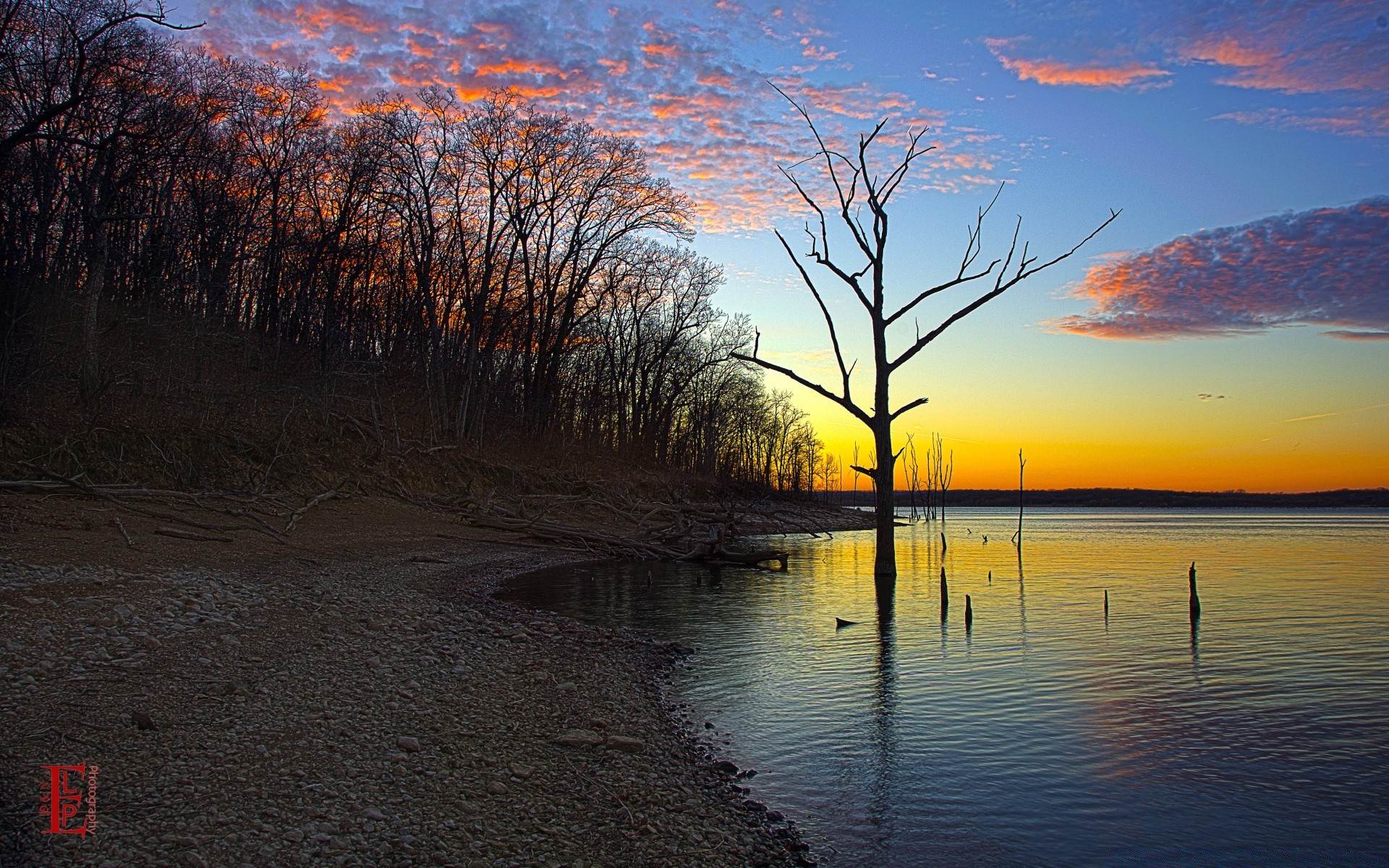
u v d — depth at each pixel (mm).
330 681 10109
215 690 9102
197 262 32438
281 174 36406
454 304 45875
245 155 36406
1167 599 25297
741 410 75312
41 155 24359
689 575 27891
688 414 72750
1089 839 7578
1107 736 10742
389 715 9133
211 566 16875
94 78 20203
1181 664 15320
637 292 58625
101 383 23953
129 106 25531
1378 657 16172
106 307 28609
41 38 22922
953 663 14953
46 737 7285
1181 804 8492
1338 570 36281
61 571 13617
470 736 8805
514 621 16219
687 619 18891
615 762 8586
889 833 7520
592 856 6348
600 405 60688
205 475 24734
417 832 6359
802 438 93688
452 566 23766
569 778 7957
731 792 8242
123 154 24969
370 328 42031
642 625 17906
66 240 26984
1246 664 15383
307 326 37000
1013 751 10047
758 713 11312
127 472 22469
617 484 47531
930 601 23375
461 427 40250
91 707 8109
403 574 20609
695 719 10852
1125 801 8531
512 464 41062
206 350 30016
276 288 35938
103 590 12836
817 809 8023
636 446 62219
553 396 49188
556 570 26609
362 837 6156
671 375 67875
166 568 15555
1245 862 7184
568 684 11555
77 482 19609
